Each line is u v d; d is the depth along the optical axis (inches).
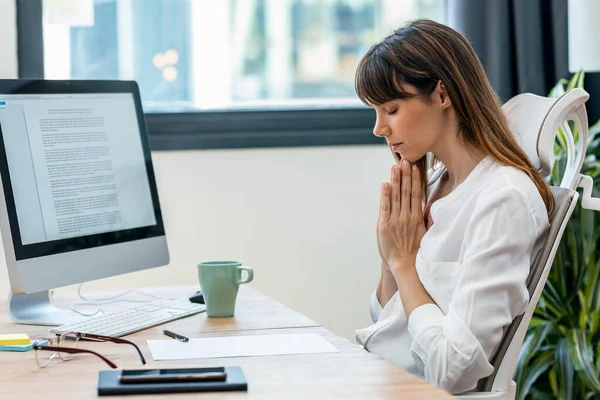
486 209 54.0
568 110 57.0
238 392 40.6
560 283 93.6
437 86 58.1
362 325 104.8
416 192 61.0
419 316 55.1
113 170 67.4
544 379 98.8
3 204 58.4
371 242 104.7
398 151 60.3
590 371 86.7
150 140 99.5
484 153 58.6
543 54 103.1
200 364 46.9
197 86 104.6
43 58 97.7
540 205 54.6
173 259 100.3
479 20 101.3
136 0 102.7
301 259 103.2
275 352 49.6
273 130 103.2
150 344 52.2
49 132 62.8
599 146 94.9
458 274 54.0
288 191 102.7
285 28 106.7
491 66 101.2
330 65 107.8
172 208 100.2
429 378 52.5
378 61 58.5
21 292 59.1
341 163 103.6
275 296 102.9
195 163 100.5
